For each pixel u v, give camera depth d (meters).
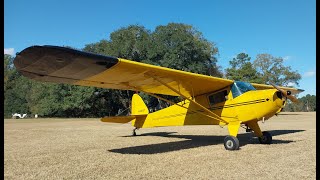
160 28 36.16
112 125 18.17
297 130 12.18
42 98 40.59
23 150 7.58
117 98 40.16
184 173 4.79
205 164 5.42
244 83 8.17
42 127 16.83
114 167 5.33
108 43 37.44
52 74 6.64
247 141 8.84
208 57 38.25
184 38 34.88
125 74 7.09
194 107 9.06
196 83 8.08
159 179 4.47
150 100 33.84
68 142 9.16
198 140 9.30
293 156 6.05
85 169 5.23
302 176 4.52
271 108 7.40
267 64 47.72
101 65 6.26
